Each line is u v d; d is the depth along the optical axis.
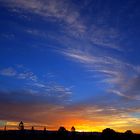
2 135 122.44
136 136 106.94
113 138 107.44
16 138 118.81
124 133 111.44
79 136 117.50
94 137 112.94
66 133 123.75
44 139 115.62
